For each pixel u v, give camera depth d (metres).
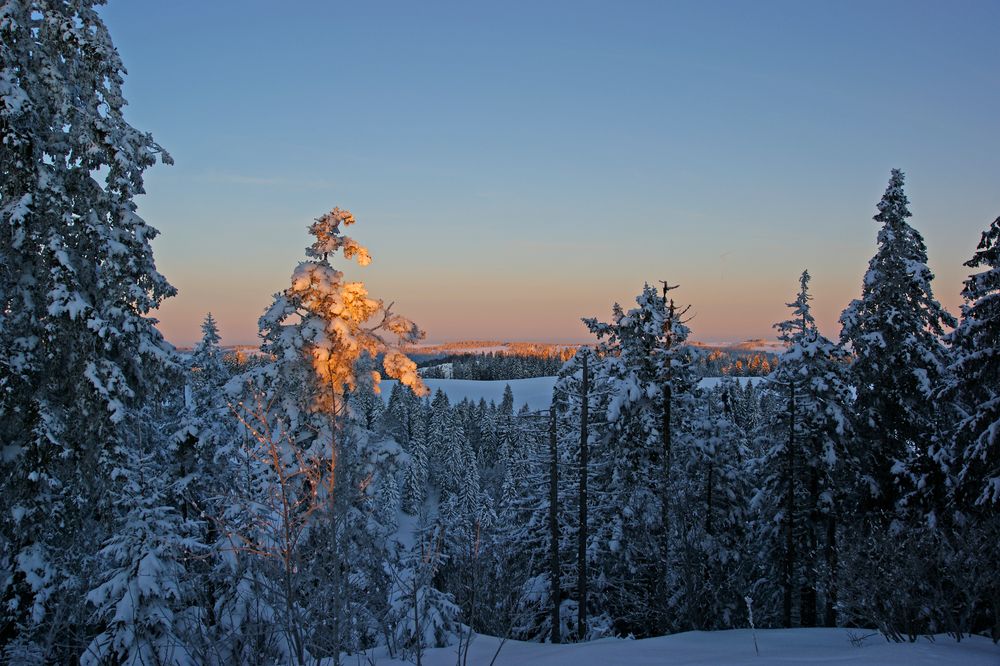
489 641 15.37
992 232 16.47
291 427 14.84
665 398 23.69
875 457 22.00
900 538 17.12
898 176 21.66
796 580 24.34
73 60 14.12
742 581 24.94
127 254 14.47
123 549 12.68
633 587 23.48
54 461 13.68
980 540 13.35
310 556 9.26
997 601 12.11
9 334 13.67
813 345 22.73
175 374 15.73
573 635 21.91
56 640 12.64
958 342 17.31
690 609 20.98
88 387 13.63
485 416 104.31
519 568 23.69
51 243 13.20
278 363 15.45
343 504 9.25
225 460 19.08
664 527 22.61
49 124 14.30
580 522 21.03
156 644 11.79
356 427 15.20
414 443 70.56
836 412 21.64
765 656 11.35
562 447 24.50
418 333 17.56
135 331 14.57
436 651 13.83
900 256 21.48
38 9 13.62
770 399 27.12
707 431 27.55
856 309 22.36
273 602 8.81
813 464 22.62
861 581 13.95
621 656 12.72
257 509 10.55
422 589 14.29
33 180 13.57
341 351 15.76
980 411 16.33
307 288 16.20
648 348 23.59
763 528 26.02
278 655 10.12
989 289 16.70
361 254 16.73
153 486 14.05
